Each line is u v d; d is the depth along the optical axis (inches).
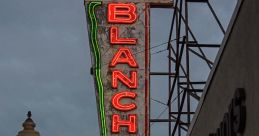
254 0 508.7
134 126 1130.0
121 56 1168.2
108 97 1147.3
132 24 1185.4
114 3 1197.1
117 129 1128.8
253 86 514.9
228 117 589.0
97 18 1186.6
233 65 590.9
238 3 559.8
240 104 554.3
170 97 1129.4
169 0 1186.6
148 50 1172.5
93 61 1163.3
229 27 603.2
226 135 602.9
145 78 1158.3
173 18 1120.2
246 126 539.5
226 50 621.3
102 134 1126.4
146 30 1182.9
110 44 1175.6
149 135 1128.8
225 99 625.3
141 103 1144.8
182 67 1095.6
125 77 1157.1
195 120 800.3
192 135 827.4
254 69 510.9
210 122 700.0
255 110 508.1
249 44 527.8
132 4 1195.9
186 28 1003.9
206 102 724.0
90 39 1173.7
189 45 1003.9
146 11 1191.6
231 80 599.5
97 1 1193.4
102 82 1153.4
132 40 1176.2
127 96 1146.0
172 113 1147.9
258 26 496.4
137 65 1163.3
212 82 691.4
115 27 1181.7
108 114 1138.0
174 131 1024.2
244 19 543.8
